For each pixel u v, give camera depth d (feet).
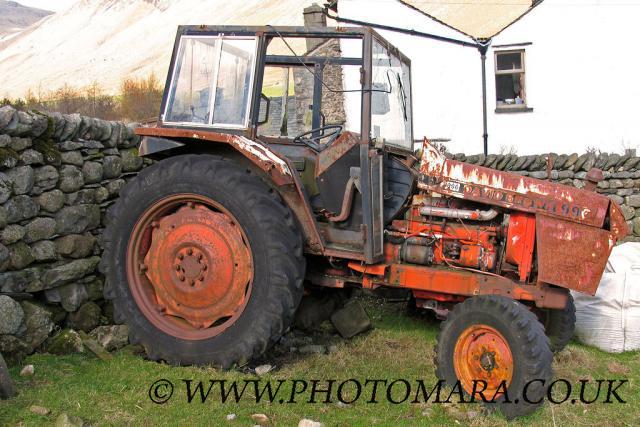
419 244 14.98
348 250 14.51
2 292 13.94
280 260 13.82
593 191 14.02
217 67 15.33
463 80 46.55
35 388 12.33
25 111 14.88
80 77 291.79
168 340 14.56
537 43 45.42
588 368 15.75
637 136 44.55
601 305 17.43
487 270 14.53
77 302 15.69
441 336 13.46
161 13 390.63
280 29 15.06
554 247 13.69
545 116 45.75
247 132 14.99
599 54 44.70
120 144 17.54
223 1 358.23
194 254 14.79
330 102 16.83
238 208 14.10
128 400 12.23
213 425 11.41
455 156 36.63
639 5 43.78
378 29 46.42
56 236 15.35
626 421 12.60
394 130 16.58
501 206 14.21
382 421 12.03
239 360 14.01
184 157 14.88
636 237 33.22
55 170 15.24
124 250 15.10
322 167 15.21
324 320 17.92
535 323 12.51
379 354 15.90
